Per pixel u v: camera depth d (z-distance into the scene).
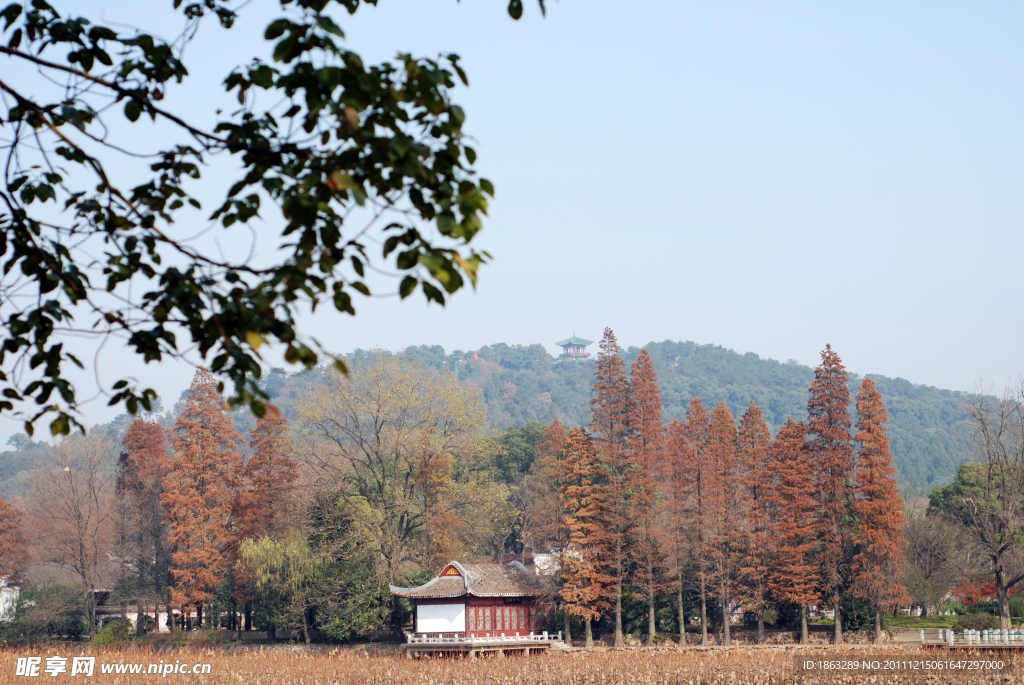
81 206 5.45
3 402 5.43
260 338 4.57
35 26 5.64
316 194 4.52
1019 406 63.19
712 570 66.62
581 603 61.31
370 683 37.91
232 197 5.02
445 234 4.59
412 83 4.60
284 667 43.19
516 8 5.55
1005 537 59.09
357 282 4.81
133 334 4.93
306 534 64.75
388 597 62.75
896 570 62.09
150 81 5.62
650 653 51.72
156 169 5.58
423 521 65.56
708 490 65.88
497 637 56.03
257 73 4.79
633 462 65.69
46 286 5.44
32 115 5.39
